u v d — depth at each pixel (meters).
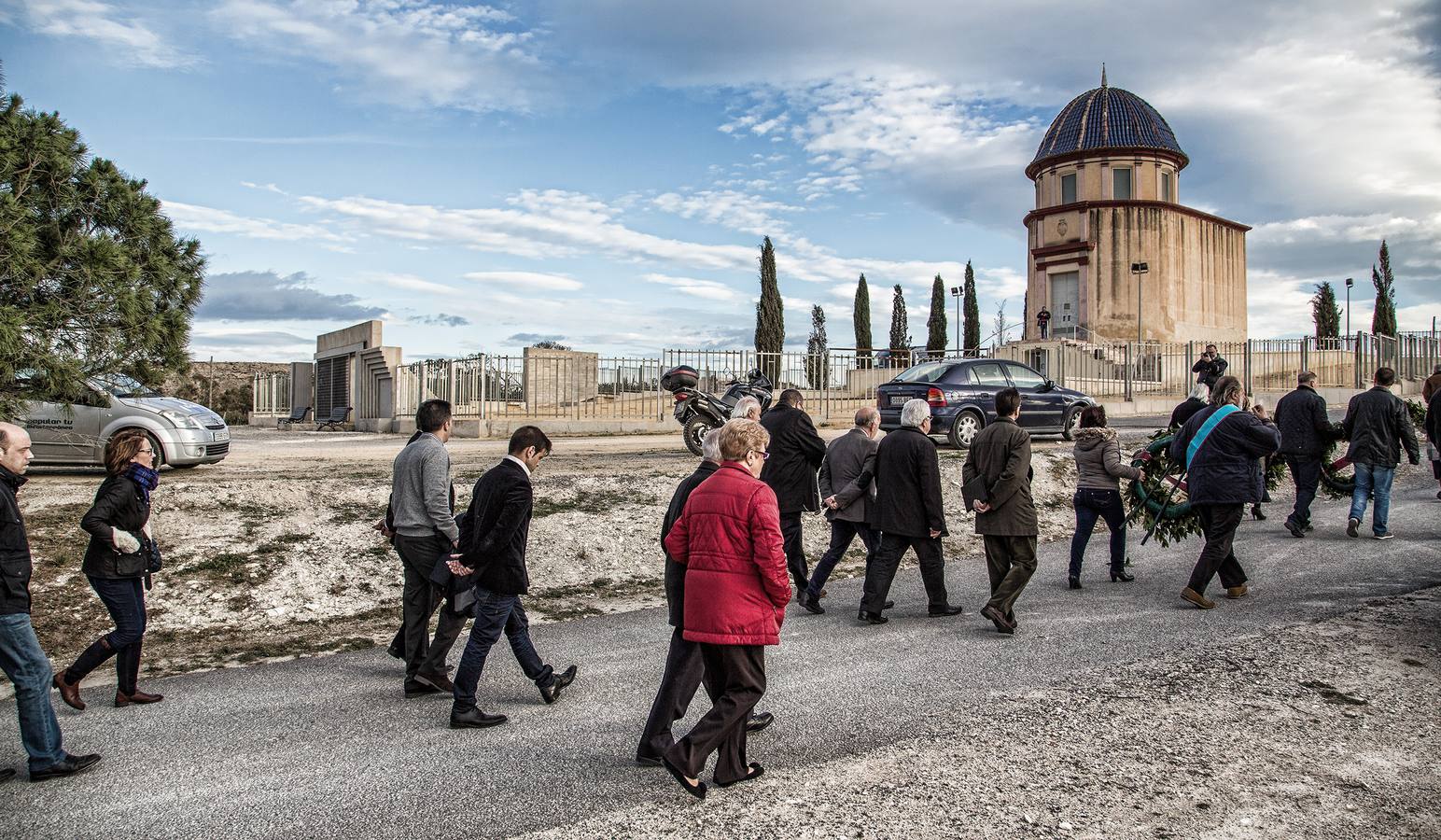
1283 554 9.39
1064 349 29.61
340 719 5.32
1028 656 6.25
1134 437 17.08
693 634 4.23
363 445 19.03
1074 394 17.03
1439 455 9.96
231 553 8.78
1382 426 9.90
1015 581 6.82
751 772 4.36
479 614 5.16
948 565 10.20
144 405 11.60
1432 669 5.70
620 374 22.11
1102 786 4.21
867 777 4.34
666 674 4.63
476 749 4.79
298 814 4.02
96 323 9.88
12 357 9.13
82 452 11.40
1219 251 46.75
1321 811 3.95
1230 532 7.35
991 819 3.90
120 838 3.81
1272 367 30.39
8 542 4.34
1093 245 43.38
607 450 16.19
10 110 9.32
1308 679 5.58
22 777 4.49
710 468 5.12
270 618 7.95
